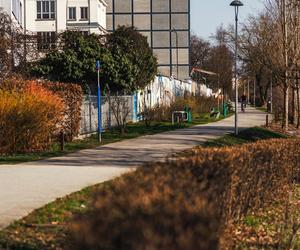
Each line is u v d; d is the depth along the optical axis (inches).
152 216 201.9
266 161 492.1
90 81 1617.9
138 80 1775.3
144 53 1871.3
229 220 373.7
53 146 1014.4
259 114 2709.2
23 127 925.2
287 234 429.7
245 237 417.1
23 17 2851.9
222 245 332.5
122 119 1454.2
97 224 199.6
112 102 1454.2
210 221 209.9
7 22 1493.6
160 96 2017.7
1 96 924.0
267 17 1790.1
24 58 1525.6
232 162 378.0
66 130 1092.5
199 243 197.6
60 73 1600.6
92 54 1614.2
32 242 354.0
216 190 323.3
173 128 1565.0
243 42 2444.6
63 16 2997.0
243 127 1658.5
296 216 482.0
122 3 3225.9
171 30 3203.7
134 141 1170.0
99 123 1172.5
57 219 413.4
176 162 340.5
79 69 1594.5
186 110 1884.8
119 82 1625.2
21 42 1535.4
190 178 283.6
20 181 610.9
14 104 914.7
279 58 1662.2
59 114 1019.9
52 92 1042.1
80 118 1147.9
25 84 989.2
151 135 1332.4
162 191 236.2
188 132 1439.5
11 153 920.9
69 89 1095.6
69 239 340.5
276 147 542.9
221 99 2874.0
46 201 485.4
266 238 422.6
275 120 2036.2
